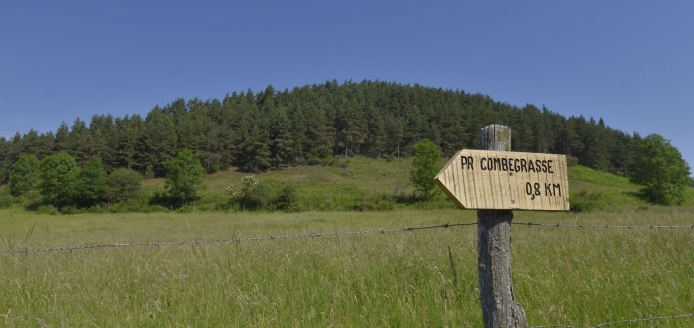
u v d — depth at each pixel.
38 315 3.85
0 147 117.38
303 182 81.12
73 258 6.39
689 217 13.50
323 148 110.88
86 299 4.20
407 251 5.68
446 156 115.75
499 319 2.59
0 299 4.22
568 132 122.12
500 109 166.38
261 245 7.14
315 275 5.22
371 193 65.56
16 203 67.50
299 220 32.12
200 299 4.18
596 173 104.19
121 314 3.81
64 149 106.69
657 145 58.34
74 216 47.97
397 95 158.12
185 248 7.12
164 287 4.62
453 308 3.79
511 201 2.59
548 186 2.71
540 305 3.92
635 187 85.50
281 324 3.59
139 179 67.50
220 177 94.50
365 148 125.69
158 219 40.75
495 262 2.62
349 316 3.76
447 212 38.91
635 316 3.76
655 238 6.65
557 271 4.93
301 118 115.00
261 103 170.75
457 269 5.08
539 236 7.75
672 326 3.51
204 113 142.25
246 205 60.12
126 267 5.77
